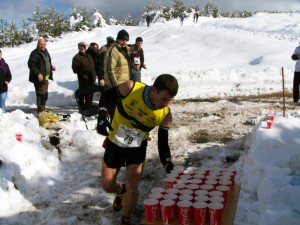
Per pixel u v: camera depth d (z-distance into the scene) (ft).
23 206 12.78
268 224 9.50
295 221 9.30
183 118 25.58
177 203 10.55
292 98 32.99
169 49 74.13
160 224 10.64
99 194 13.67
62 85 37.42
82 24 120.78
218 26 117.39
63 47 96.78
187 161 17.04
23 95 35.86
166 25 128.26
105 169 11.14
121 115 10.60
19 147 14.98
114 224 11.57
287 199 10.02
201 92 37.86
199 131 21.95
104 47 24.77
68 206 12.82
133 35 107.34
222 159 16.99
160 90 9.42
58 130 18.62
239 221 10.84
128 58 19.53
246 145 17.10
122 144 10.75
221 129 22.21
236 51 66.33
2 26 113.29
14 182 13.87
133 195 10.80
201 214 10.26
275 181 11.05
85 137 18.34
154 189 11.80
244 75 42.57
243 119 24.44
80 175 15.40
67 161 16.76
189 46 75.15
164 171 15.79
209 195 11.23
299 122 16.55
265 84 40.98
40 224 11.68
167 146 10.64
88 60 26.94
